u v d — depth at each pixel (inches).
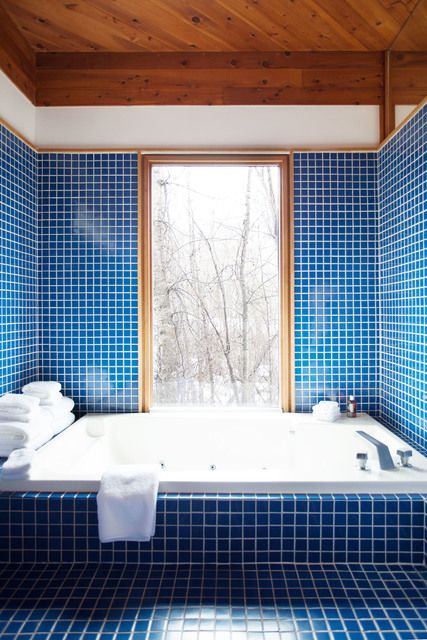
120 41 87.4
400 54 84.5
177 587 52.9
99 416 90.0
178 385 96.3
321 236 92.1
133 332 92.7
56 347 93.4
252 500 57.6
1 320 78.1
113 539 55.1
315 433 84.6
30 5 76.3
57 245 92.7
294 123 91.9
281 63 91.6
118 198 92.3
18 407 70.4
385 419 89.6
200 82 91.7
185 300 95.4
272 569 56.4
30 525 58.2
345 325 92.7
